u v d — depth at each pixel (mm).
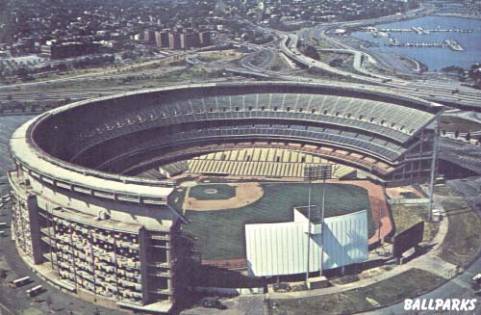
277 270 173625
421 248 198625
